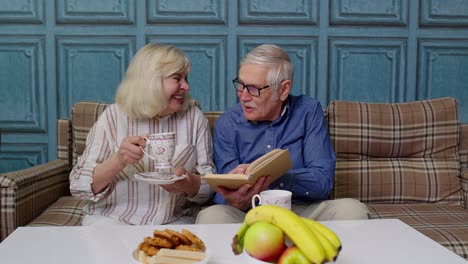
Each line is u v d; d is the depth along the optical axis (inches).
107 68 101.7
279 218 34.4
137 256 38.2
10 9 99.3
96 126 64.4
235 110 71.5
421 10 103.3
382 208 77.6
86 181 60.1
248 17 101.7
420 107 83.0
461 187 81.1
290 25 102.3
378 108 82.5
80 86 101.9
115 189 63.4
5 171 103.3
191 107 67.6
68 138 83.7
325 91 104.0
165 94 61.6
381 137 81.1
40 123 102.3
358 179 80.3
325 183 64.2
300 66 103.4
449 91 105.7
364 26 103.0
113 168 58.4
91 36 100.7
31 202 69.5
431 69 105.0
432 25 103.9
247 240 35.1
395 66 104.4
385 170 81.1
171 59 61.4
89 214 64.2
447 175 81.0
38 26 100.0
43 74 101.1
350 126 81.0
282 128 69.1
